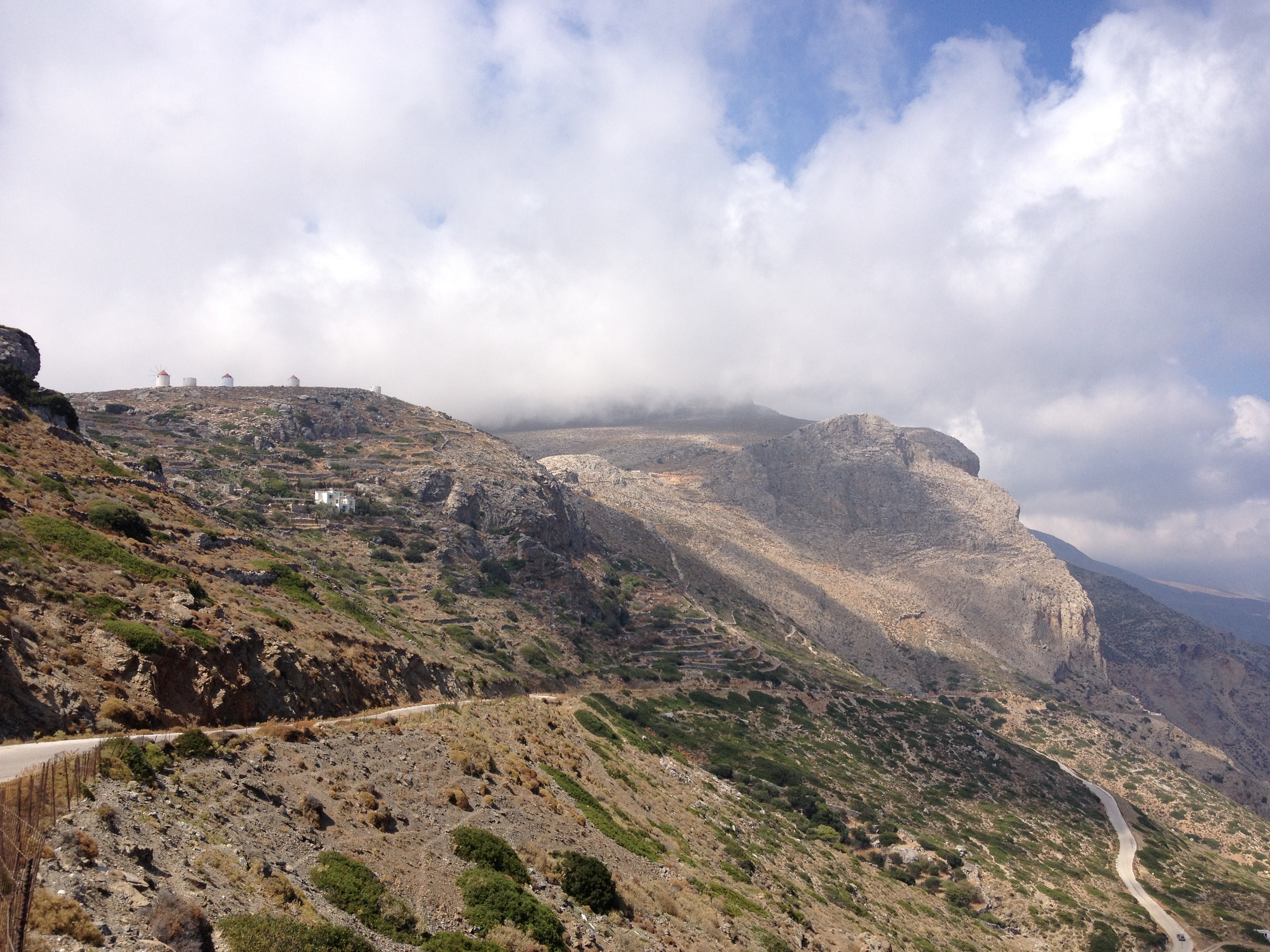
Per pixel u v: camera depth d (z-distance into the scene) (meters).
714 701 128.88
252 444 141.38
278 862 22.67
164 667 31.25
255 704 35.69
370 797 29.55
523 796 39.81
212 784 24.55
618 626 149.75
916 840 99.50
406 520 129.38
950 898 88.56
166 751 24.70
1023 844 112.62
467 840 30.22
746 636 170.88
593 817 44.00
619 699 113.25
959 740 144.25
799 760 114.56
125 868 18.02
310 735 32.84
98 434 125.44
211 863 20.34
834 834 90.81
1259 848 141.38
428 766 36.34
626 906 34.31
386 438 165.25
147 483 59.22
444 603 106.88
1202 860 127.12
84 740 24.45
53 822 18.02
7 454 46.56
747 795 91.62
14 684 25.08
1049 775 143.88
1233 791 199.25
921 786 123.44
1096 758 174.75
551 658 111.88
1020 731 189.75
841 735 131.88
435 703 54.81
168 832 20.58
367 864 25.52
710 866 50.38
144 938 16.08
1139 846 124.38
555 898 30.84
